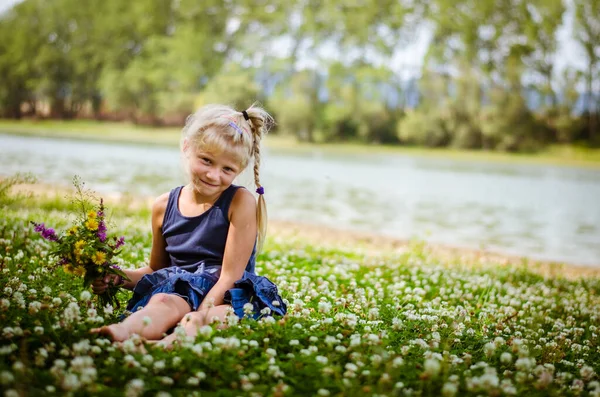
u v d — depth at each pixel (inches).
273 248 326.6
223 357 122.7
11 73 2992.1
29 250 224.8
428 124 2682.1
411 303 221.1
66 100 3085.6
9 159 990.4
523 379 125.3
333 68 2896.2
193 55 2989.7
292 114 2753.4
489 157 2453.2
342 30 3029.0
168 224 157.9
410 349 145.8
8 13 3085.6
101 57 3102.9
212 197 154.3
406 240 481.7
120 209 415.2
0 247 230.1
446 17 2891.2
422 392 118.9
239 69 3031.5
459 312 189.9
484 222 693.3
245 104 2832.2
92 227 145.0
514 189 1225.4
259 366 121.1
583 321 230.5
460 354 150.6
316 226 531.8
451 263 353.1
